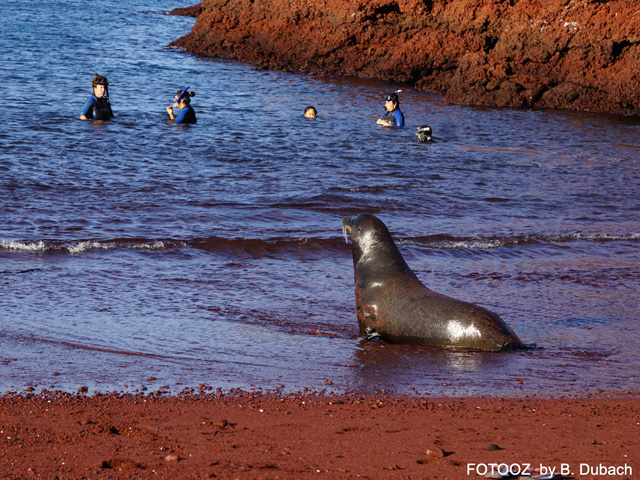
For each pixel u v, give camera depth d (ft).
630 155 95.25
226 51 188.24
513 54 152.97
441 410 25.39
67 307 36.55
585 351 33.96
